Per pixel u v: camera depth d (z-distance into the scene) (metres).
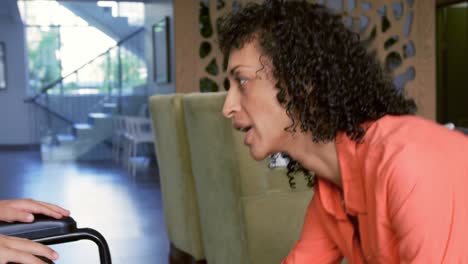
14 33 12.16
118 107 9.70
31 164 9.10
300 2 0.65
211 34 5.77
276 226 2.57
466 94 9.31
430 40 6.21
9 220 0.89
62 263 3.32
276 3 0.65
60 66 11.97
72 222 0.91
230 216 2.65
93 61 9.79
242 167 2.52
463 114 9.33
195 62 5.78
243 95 0.67
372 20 6.06
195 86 5.78
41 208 0.91
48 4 11.72
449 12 9.12
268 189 2.57
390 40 6.25
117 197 5.69
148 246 3.75
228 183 2.61
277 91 0.65
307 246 0.88
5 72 12.38
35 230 0.87
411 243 0.58
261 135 0.68
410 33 6.20
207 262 3.06
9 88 12.44
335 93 0.63
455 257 0.57
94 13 11.19
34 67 12.03
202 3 6.02
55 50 11.90
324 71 0.63
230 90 0.68
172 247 3.53
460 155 0.61
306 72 0.63
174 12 5.71
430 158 0.59
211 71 5.97
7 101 12.46
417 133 0.62
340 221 0.76
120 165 8.71
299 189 2.60
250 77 0.65
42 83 12.07
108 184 6.62
